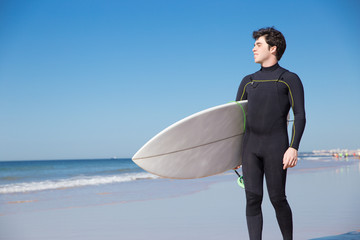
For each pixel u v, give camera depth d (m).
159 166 2.43
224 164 2.60
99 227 4.10
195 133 2.42
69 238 3.57
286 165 2.14
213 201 6.22
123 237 3.55
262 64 2.35
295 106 2.20
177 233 3.66
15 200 6.95
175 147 2.42
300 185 8.55
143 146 2.37
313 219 4.11
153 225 4.12
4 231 3.94
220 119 2.44
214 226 3.98
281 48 2.31
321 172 14.25
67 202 6.49
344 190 7.26
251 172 2.28
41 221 4.55
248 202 2.29
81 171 27.30
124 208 5.55
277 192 2.21
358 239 2.96
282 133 2.22
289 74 2.23
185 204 5.87
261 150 2.24
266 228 3.77
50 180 15.27
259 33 2.33
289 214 2.27
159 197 6.94
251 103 2.30
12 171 29.00
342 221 3.96
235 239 3.33
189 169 2.51
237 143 2.58
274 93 2.22
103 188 9.48
